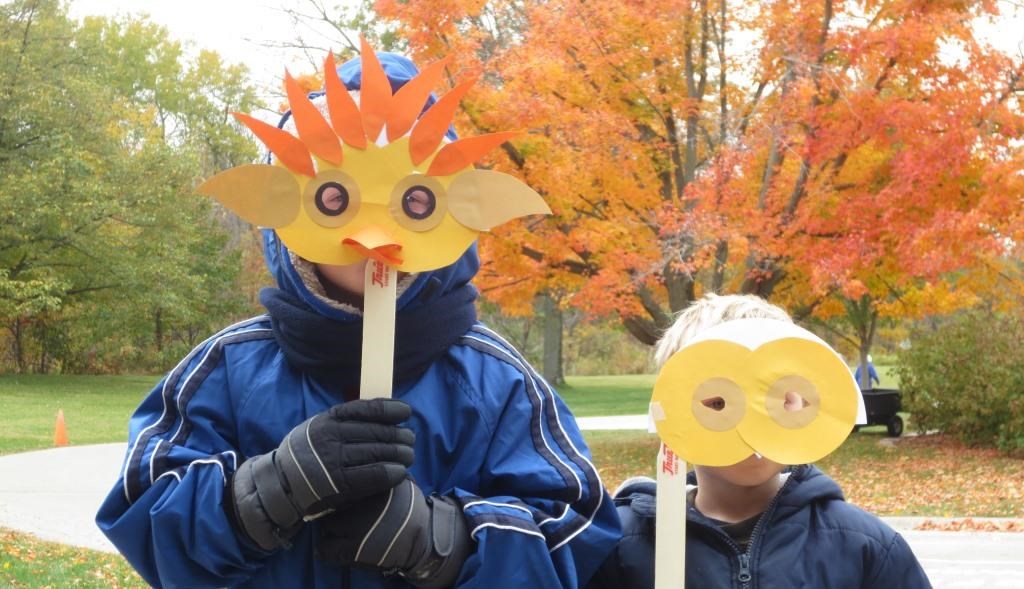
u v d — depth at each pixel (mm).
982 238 10570
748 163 11562
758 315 2160
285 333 1854
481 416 1888
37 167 29844
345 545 1675
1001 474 12172
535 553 1758
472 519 1755
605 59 11156
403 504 1686
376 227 1716
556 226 12125
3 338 36500
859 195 11391
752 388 1804
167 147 33156
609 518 1913
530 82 10773
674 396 1830
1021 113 11258
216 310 39844
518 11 11656
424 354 1867
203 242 38812
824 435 1796
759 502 2146
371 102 1728
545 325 37750
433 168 1731
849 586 2100
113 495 1755
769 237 11195
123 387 30094
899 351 16016
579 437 2004
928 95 11219
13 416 20641
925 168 10562
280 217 1712
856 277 12727
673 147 12328
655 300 14180
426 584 1733
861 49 10852
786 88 11312
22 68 29516
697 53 12547
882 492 11203
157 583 1784
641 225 11953
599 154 11281
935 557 7734
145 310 33719
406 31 10758
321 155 1710
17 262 31312
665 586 1876
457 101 1732
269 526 1656
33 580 6184
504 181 1758
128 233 33531
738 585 2098
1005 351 14320
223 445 1831
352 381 1854
